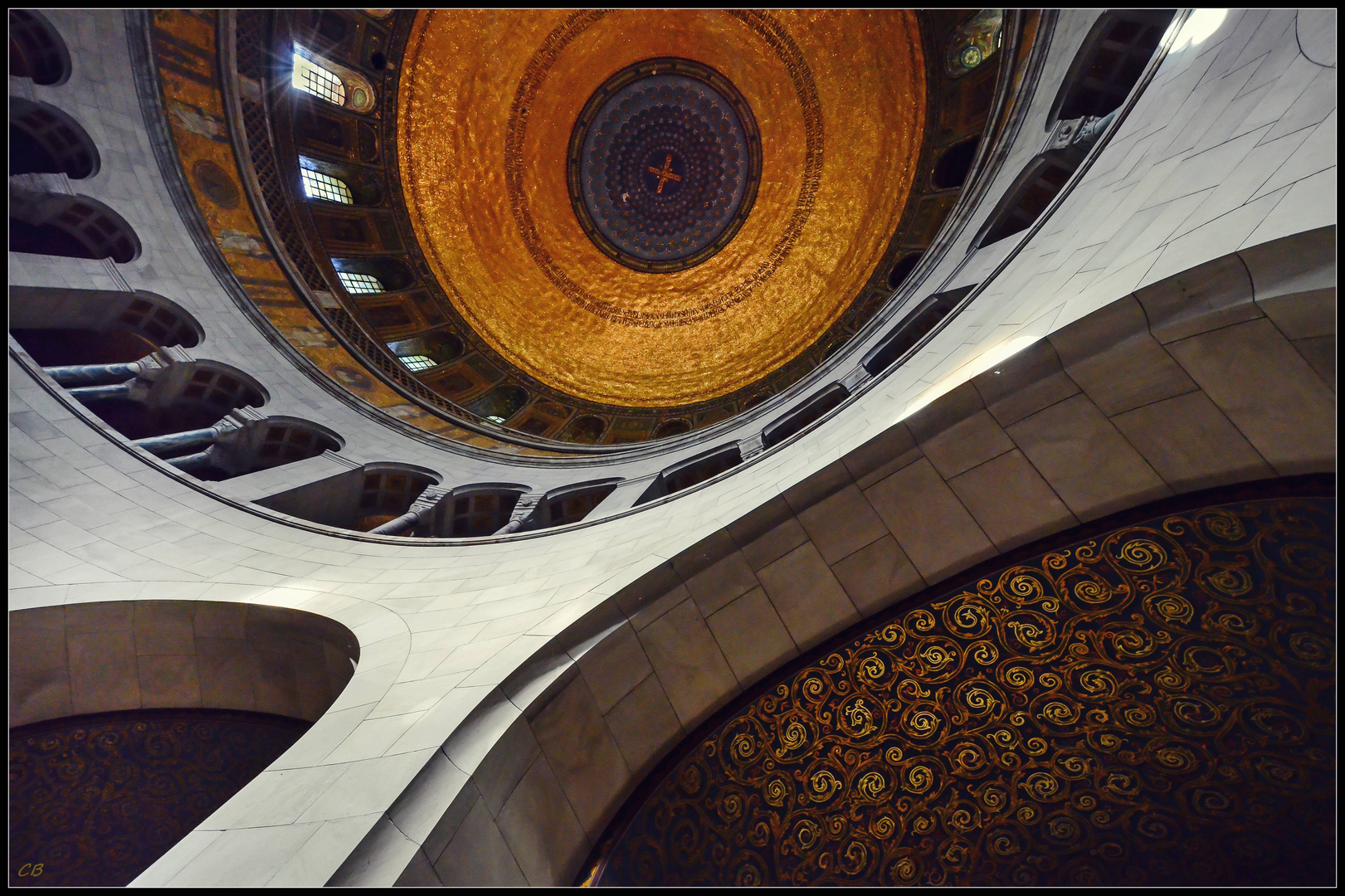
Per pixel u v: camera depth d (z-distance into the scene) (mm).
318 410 13641
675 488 13570
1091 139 10109
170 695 7012
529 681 5203
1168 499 4898
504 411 21109
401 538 10125
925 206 18609
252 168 15094
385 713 5062
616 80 22031
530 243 22344
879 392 8914
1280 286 3691
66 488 8203
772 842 5699
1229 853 4977
